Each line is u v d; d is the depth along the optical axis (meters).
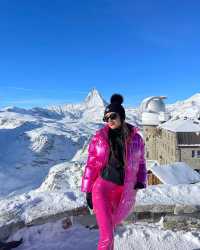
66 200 5.98
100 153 3.97
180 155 61.66
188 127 63.47
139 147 4.08
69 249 5.04
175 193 6.50
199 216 5.86
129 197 4.03
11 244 5.00
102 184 3.97
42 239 5.30
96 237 5.45
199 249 5.00
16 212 5.54
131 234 5.46
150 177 28.02
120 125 4.07
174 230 5.63
